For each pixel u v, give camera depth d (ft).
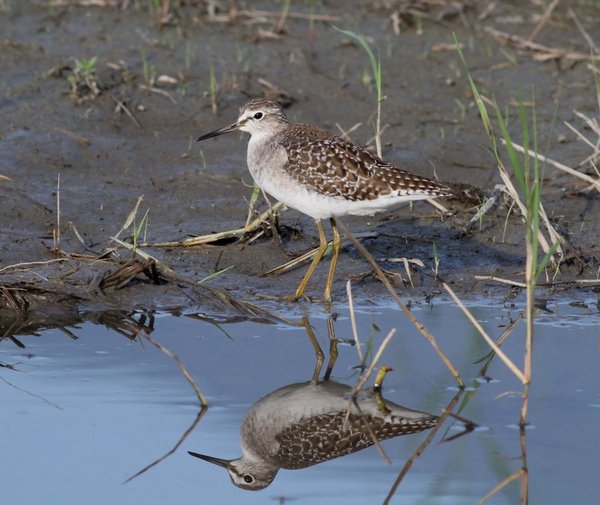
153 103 54.03
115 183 48.08
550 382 33.88
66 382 33.73
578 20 63.93
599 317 39.14
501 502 27.12
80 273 40.78
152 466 29.07
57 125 51.55
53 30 60.08
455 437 30.78
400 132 52.85
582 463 29.01
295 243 44.42
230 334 37.73
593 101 55.21
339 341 37.11
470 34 62.23
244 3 64.64
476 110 54.75
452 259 43.55
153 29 61.11
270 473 28.91
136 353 36.14
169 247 43.37
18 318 38.86
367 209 40.06
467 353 36.04
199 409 32.14
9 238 42.93
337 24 62.85
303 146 39.91
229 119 53.47
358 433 31.14
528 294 30.63
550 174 49.70
